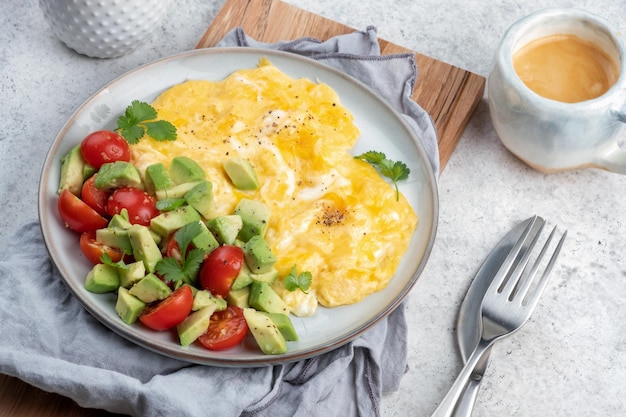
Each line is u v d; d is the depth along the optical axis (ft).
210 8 3.37
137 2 3.09
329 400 2.72
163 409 2.56
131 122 2.86
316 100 3.00
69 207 2.70
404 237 2.82
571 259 2.96
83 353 2.66
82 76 3.22
